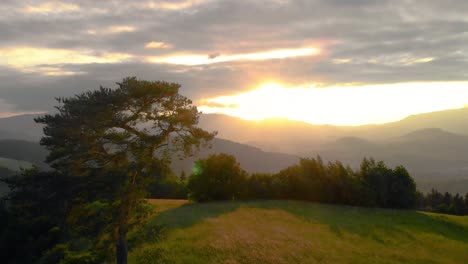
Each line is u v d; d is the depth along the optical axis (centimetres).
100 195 1764
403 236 3919
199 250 2641
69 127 1738
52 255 2411
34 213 1772
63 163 1798
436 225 4606
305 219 4281
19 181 1805
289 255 2756
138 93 1888
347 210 5197
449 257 3353
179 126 2030
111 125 1862
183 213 4159
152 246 2647
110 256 1948
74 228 1833
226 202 5491
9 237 2741
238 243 2873
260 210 4666
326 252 2988
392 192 5753
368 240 3628
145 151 1886
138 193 1842
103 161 1892
